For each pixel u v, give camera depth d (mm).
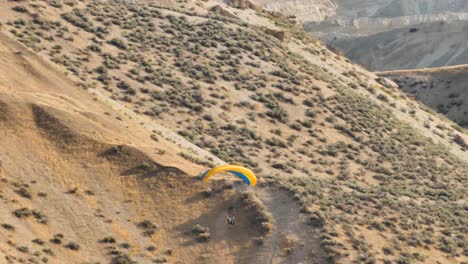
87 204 83250
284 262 77625
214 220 82938
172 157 94625
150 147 96250
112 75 128000
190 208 84375
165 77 133000
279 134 125625
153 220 82812
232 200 85188
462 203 109188
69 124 93938
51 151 89625
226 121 124750
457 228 92125
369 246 80938
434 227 90812
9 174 84125
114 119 104375
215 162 103688
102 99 112625
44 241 75688
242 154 114375
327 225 82250
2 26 130125
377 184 116875
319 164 119438
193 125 120562
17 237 74188
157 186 86938
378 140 134625
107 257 76625
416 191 113062
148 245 79438
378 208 92625
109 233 79875
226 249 79500
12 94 96188
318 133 129875
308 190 90625
